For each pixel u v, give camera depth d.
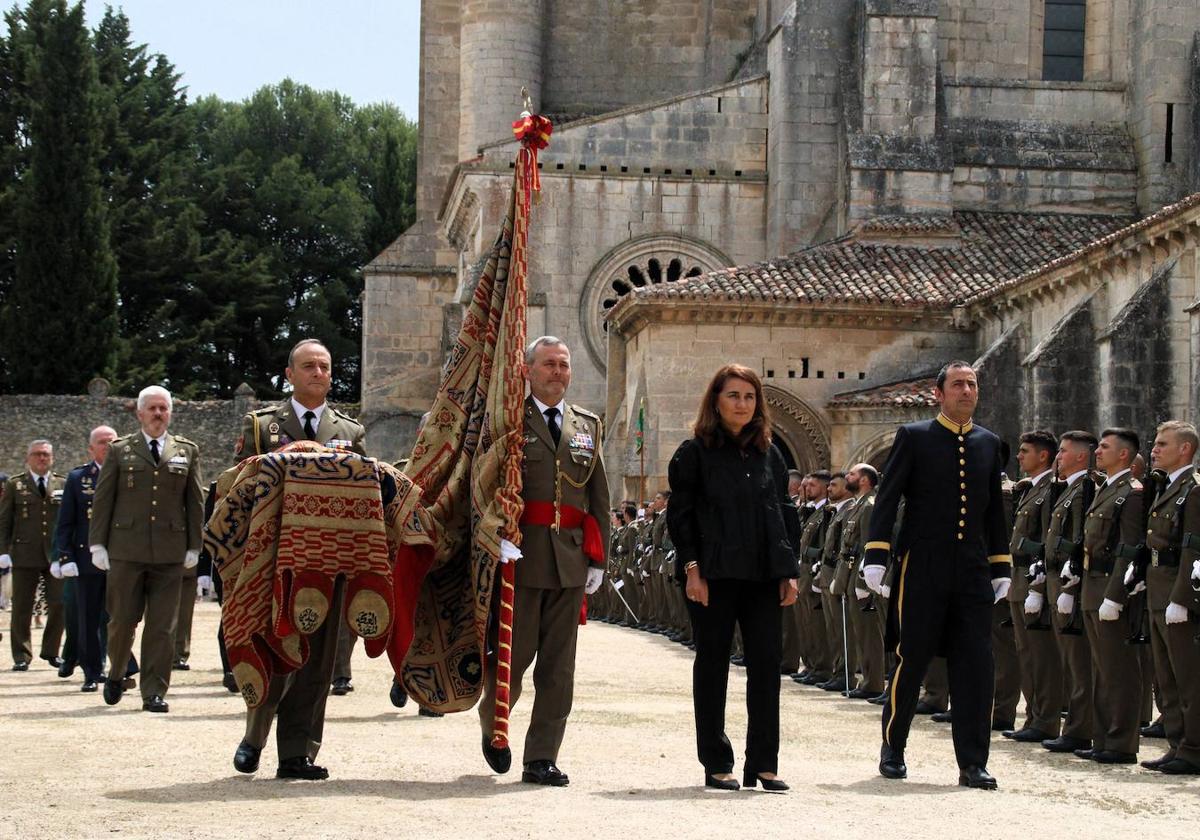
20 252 69.19
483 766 11.52
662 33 54.03
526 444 11.00
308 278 91.81
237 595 10.51
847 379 39.31
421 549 11.01
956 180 44.97
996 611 16.20
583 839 8.36
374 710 15.78
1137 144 45.41
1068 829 9.49
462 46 52.69
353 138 100.88
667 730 14.27
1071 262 33.38
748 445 10.88
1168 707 13.61
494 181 44.84
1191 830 9.61
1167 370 29.89
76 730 13.34
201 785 10.17
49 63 69.69
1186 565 12.70
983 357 36.06
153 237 80.19
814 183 44.84
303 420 12.51
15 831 8.32
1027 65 46.19
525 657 11.00
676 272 45.62
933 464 11.67
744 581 10.77
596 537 11.09
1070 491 14.52
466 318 11.74
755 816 9.42
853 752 13.37
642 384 39.06
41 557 21.25
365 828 8.52
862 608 18.28
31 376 68.69
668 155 45.78
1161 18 44.62
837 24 45.03
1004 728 16.20
